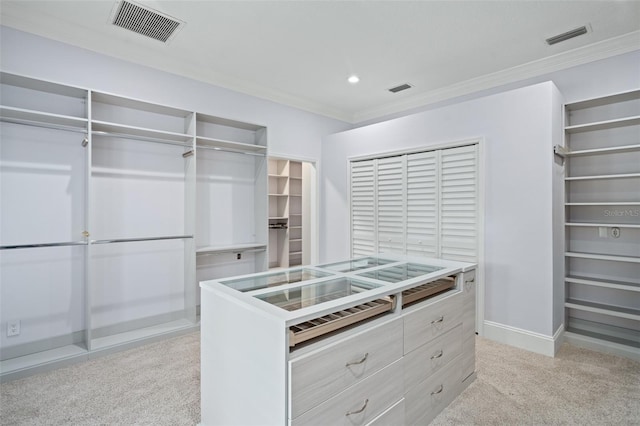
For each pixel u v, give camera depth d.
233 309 1.47
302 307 1.33
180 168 3.37
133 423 1.81
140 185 3.12
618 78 2.80
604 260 2.90
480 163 3.05
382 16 2.47
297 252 6.39
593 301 2.98
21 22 2.46
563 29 2.63
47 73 2.60
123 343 2.75
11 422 1.81
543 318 2.69
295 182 6.34
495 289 2.97
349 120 5.07
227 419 1.52
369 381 1.46
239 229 3.85
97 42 2.80
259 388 1.30
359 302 1.45
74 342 2.74
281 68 3.41
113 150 2.97
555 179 2.72
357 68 3.40
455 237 3.26
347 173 4.35
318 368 1.25
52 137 2.64
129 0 2.30
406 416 1.67
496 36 2.74
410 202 3.66
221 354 1.57
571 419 1.85
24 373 2.29
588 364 2.50
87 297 2.59
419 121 3.55
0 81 2.38
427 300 1.89
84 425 1.79
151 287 3.19
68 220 2.71
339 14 2.46
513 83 3.43
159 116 3.22
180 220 3.37
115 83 2.94
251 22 2.57
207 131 3.57
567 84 3.08
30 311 2.56
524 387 2.18
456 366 2.07
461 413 1.91
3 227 2.45
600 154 2.90
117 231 2.99
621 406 1.96
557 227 2.77
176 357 2.63
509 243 2.88
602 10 2.38
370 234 4.09
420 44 2.89
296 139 4.43
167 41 2.87
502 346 2.83
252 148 3.82
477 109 3.08
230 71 3.50
